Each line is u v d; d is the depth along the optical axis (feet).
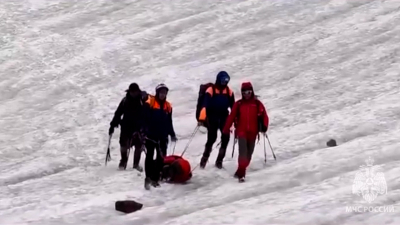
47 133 129.08
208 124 104.37
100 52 171.94
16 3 208.64
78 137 126.82
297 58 166.09
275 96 145.07
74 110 139.74
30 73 160.15
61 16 197.98
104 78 157.69
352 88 144.97
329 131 119.14
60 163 115.03
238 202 86.28
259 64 163.73
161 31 185.26
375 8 194.29
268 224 74.69
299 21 188.85
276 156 110.11
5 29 186.60
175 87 151.94
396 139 108.68
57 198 94.58
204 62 165.89
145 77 157.58
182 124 132.36
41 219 84.74
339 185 89.04
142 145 103.14
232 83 154.10
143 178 103.91
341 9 195.72
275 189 92.79
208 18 193.77
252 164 106.63
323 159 103.14
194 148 119.96
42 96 148.25
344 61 161.89
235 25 188.34
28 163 115.14
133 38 180.75
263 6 200.54
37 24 191.62
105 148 122.62
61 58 168.86
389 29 178.09
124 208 86.12
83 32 185.98
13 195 98.37
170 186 97.04
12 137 127.95
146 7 204.13
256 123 98.37
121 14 199.41
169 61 166.50
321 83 150.10
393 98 133.39
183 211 85.61
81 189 99.25
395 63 157.28
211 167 106.22
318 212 76.84
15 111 141.08
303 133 120.47
